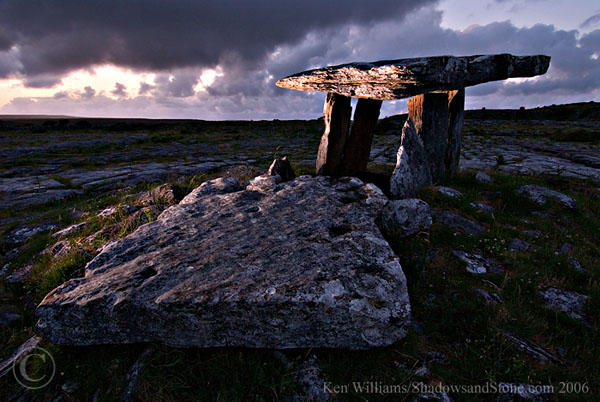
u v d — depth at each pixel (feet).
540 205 22.31
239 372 9.11
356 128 26.09
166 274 10.90
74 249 16.03
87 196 33.65
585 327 11.38
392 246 15.33
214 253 12.19
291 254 11.82
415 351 9.93
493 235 17.53
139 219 18.26
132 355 9.93
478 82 21.29
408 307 9.63
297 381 8.92
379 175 25.03
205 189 19.67
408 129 23.90
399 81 19.39
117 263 12.31
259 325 9.44
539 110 204.85
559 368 9.64
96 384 9.23
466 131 108.47
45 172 47.91
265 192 18.71
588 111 173.06
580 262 15.79
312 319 9.30
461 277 13.87
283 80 27.94
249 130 145.18
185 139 101.60
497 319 11.30
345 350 9.72
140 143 91.86
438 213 19.66
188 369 9.23
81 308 9.73
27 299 13.96
